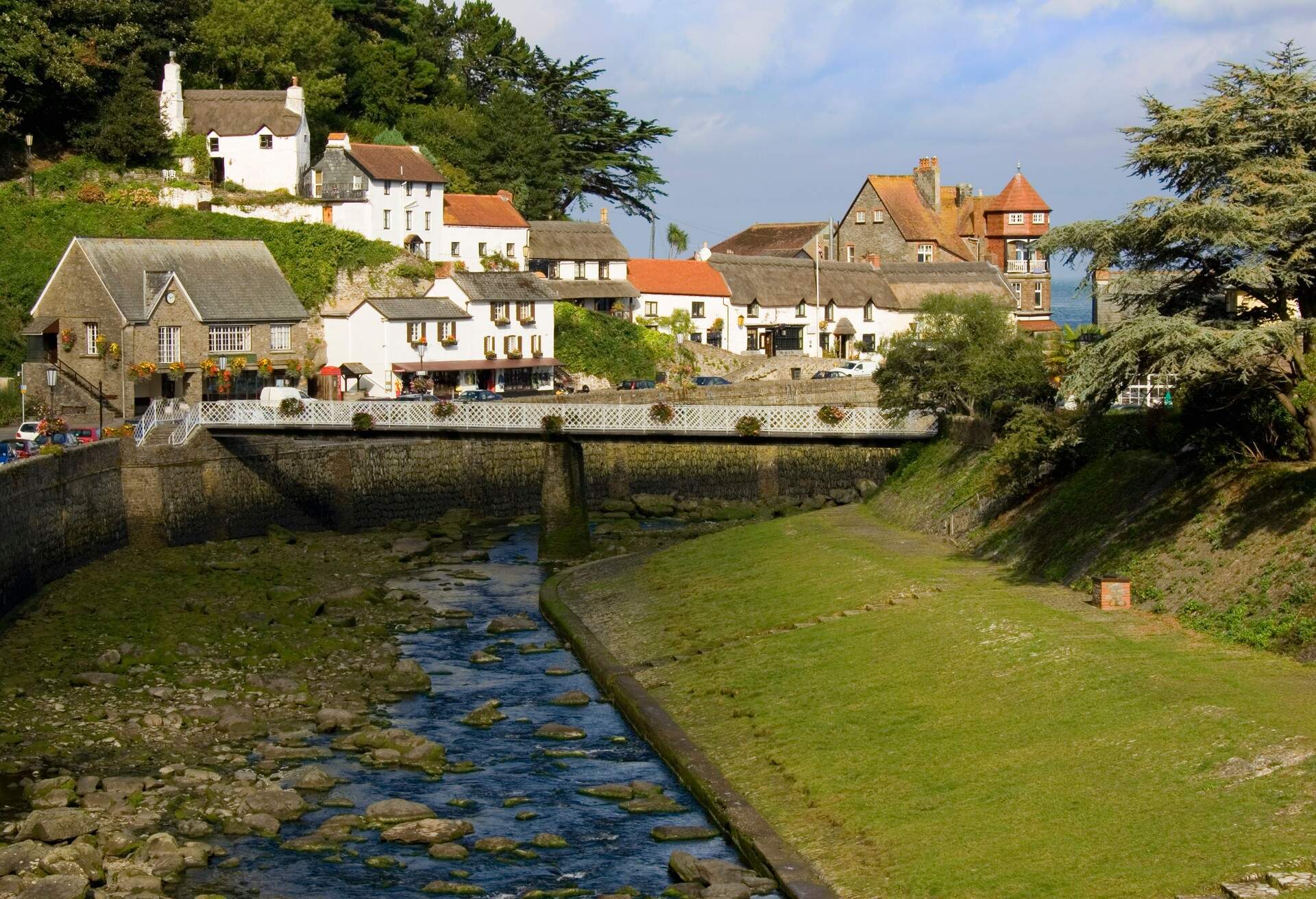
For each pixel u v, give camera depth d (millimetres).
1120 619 46469
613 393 110938
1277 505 47250
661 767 43062
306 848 36875
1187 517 50938
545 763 43531
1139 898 28391
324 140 139750
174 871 35281
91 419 97312
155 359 99438
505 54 173000
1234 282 48031
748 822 36469
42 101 121812
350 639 58281
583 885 34531
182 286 100438
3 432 90625
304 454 86625
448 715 48875
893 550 64500
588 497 100688
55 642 56281
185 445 78875
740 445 104938
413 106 156750
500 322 121375
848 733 40750
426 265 124812
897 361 78188
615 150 167500
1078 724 37344
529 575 74812
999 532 62688
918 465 78625
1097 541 54594
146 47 130625
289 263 119562
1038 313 164625
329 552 78875
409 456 92438
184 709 47750
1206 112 50625
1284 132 50188
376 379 114312
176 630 58719
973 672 43219
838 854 33625
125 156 122750
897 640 47844
